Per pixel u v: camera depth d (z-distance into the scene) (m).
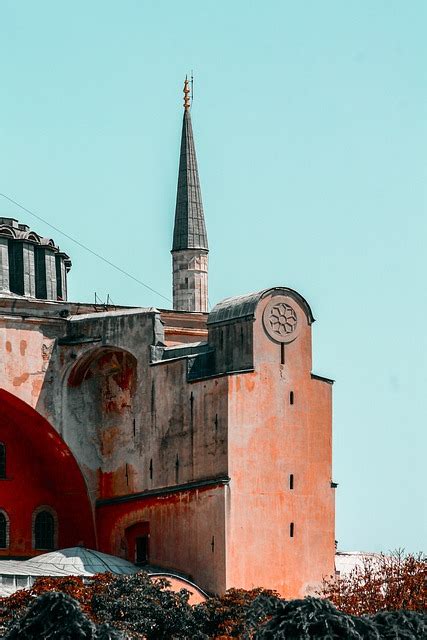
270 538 158.25
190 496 159.25
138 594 142.88
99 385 168.25
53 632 125.19
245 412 158.50
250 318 159.62
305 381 161.62
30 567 156.38
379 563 166.00
